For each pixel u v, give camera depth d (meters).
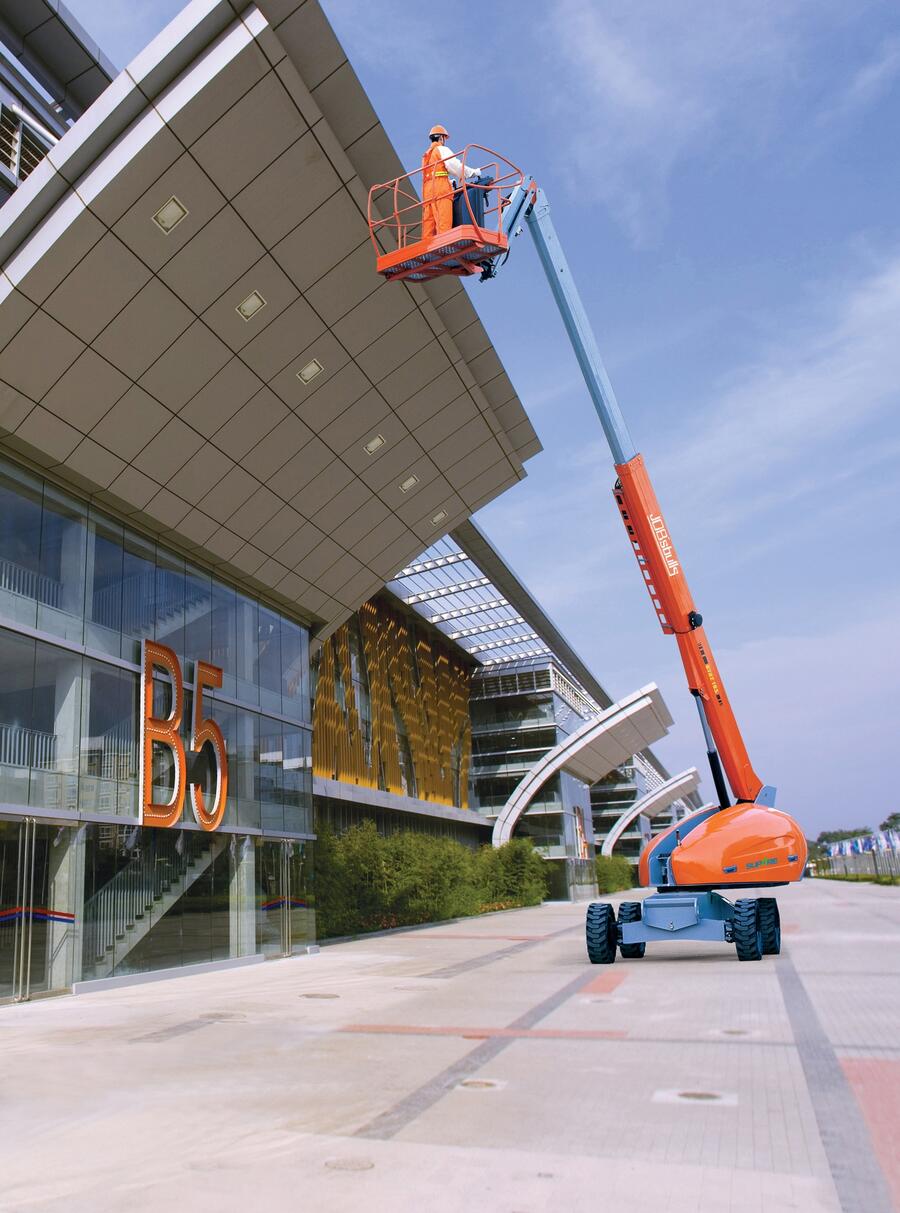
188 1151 5.39
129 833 16.84
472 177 12.89
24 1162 5.20
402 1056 8.32
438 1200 4.47
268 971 17.88
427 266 12.68
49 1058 8.54
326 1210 4.35
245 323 16.27
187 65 13.02
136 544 18.20
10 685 14.46
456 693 54.00
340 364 18.34
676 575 15.11
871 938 19.75
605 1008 10.94
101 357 14.96
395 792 42.53
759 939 16.61
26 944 14.08
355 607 25.86
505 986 13.73
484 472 24.22
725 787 16.08
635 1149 5.27
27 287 13.48
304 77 13.98
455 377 20.55
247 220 14.85
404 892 30.91
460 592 44.03
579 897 55.81
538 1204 4.40
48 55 18.02
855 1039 8.48
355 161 15.45
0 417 14.47
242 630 21.86
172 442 17.09
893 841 63.72
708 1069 7.36
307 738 24.41
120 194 13.36
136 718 17.44
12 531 15.00
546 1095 6.63
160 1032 10.12
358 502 22.11
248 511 19.84
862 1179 4.71
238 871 20.27
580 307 15.09
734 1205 4.36
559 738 55.34
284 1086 7.12
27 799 14.43
